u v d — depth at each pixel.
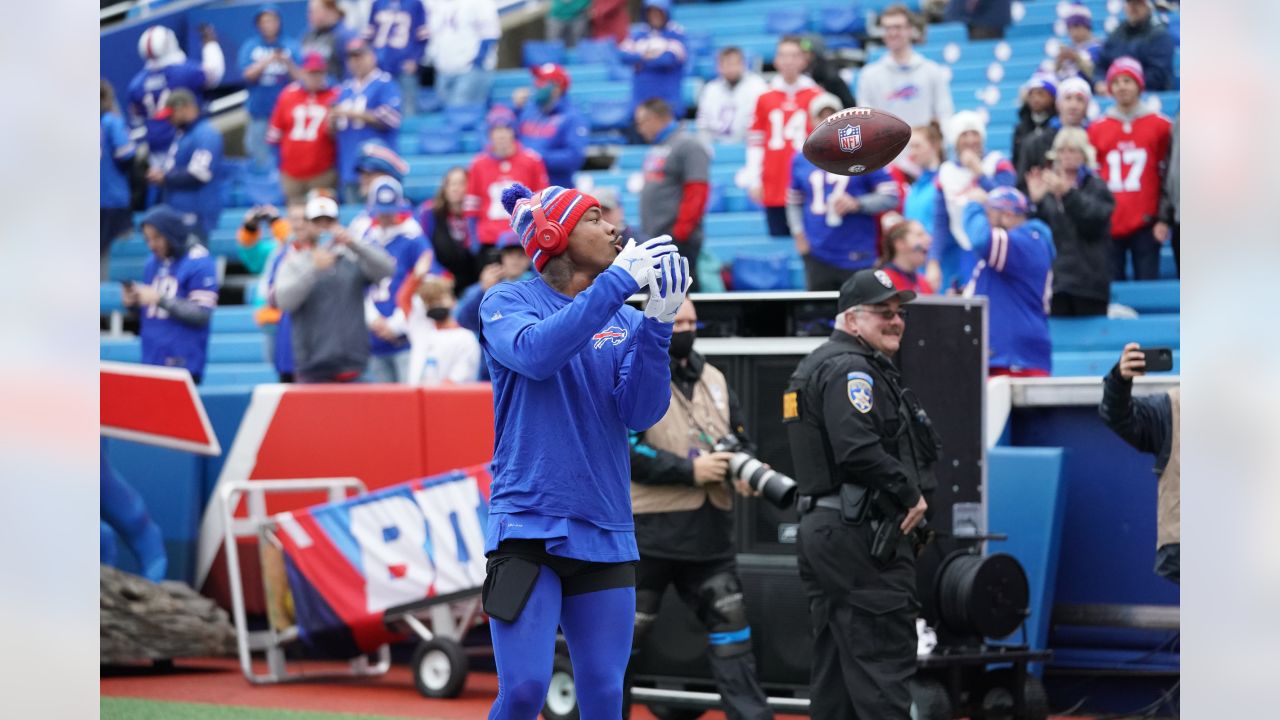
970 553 10.20
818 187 16.56
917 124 19.27
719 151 22.61
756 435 11.06
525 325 6.44
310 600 13.27
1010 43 23.58
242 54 28.38
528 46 27.66
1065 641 12.26
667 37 23.47
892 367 9.09
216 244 24.16
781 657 10.82
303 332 16.19
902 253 14.11
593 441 6.71
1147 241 17.50
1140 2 19.88
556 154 20.86
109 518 14.69
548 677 6.58
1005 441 12.26
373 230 18.20
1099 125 17.52
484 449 14.05
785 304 11.12
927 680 9.72
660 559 10.09
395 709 11.93
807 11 26.33
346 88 22.41
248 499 14.84
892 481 8.65
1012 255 14.51
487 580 6.67
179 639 13.81
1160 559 10.02
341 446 14.57
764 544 10.95
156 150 24.52
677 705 11.01
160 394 14.55
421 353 15.82
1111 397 9.82
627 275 6.22
